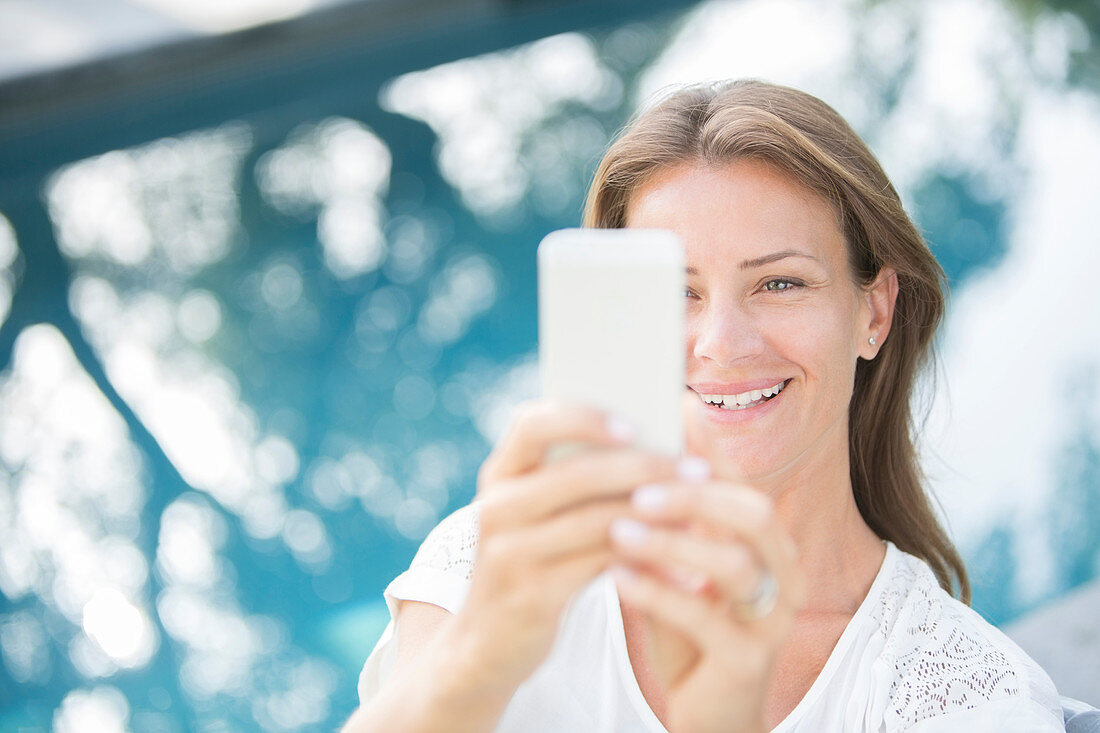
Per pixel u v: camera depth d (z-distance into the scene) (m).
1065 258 5.04
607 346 0.74
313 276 6.20
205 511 4.53
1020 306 4.82
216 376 5.45
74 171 8.04
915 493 1.68
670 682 0.86
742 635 0.78
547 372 0.75
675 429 0.75
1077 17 6.95
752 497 0.74
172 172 7.71
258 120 8.34
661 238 0.74
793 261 1.31
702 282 1.33
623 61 7.76
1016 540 3.71
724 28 7.77
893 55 6.84
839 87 6.58
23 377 5.59
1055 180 5.56
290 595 3.98
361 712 1.01
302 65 9.45
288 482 4.67
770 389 1.34
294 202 6.98
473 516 1.46
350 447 4.84
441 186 6.87
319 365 5.45
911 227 1.45
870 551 1.53
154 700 3.52
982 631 1.46
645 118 1.46
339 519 4.40
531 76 7.93
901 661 1.37
